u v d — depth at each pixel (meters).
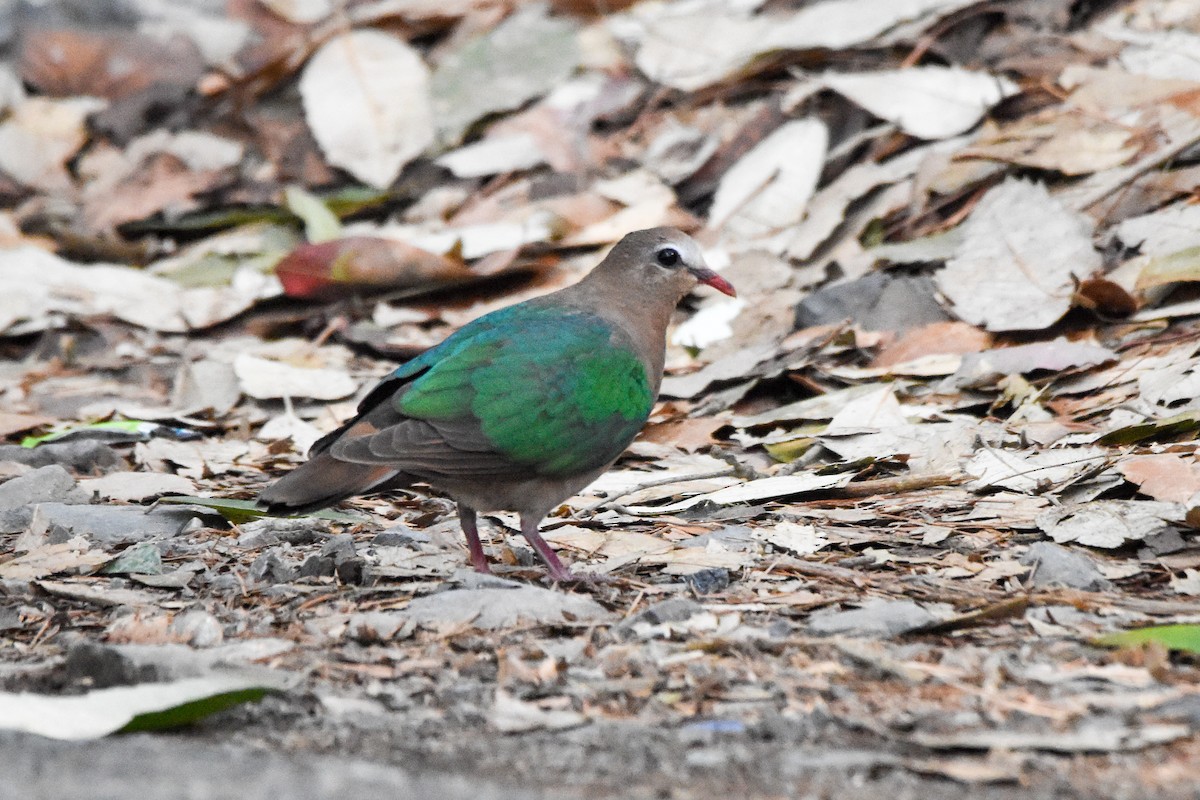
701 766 5.84
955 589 8.25
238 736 6.28
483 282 15.58
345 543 9.10
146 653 6.93
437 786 5.35
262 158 18.61
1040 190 13.79
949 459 10.77
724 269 14.55
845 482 10.29
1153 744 5.98
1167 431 10.56
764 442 11.68
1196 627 7.09
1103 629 7.44
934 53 16.20
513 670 7.01
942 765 5.80
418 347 14.66
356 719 6.47
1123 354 12.22
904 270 14.13
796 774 5.75
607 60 18.02
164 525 10.10
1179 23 15.63
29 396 14.38
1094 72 15.08
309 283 15.46
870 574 8.61
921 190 14.80
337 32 18.61
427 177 17.53
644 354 9.59
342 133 17.66
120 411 13.67
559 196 16.53
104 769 5.45
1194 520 8.89
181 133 19.09
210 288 16.23
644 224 15.59
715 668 7.02
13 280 16.33
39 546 9.59
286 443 12.65
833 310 13.57
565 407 8.89
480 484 8.82
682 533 9.76
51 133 19.45
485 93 17.91
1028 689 6.66
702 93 17.03
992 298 13.09
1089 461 10.20
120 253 17.38
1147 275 12.55
